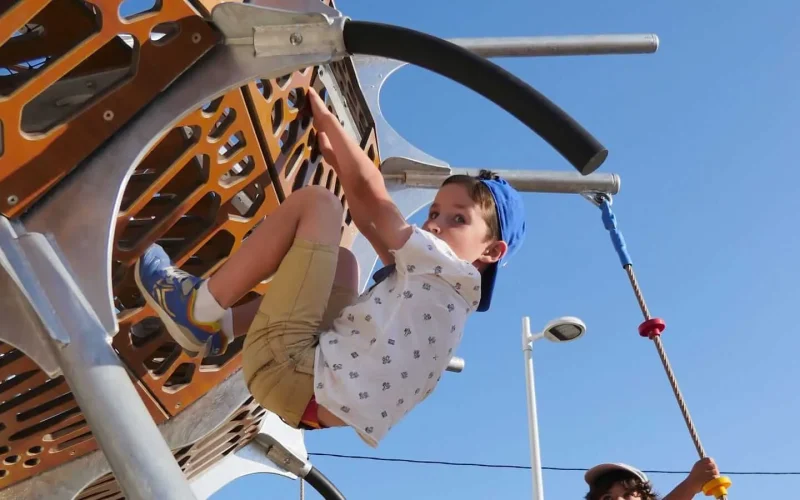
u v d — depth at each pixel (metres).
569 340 8.49
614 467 3.23
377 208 2.34
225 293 2.23
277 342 2.19
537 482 9.74
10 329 2.04
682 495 3.24
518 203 2.60
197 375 3.05
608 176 3.74
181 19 2.22
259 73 2.29
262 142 2.61
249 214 2.80
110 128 2.21
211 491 4.18
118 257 2.40
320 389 2.15
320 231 2.22
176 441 3.08
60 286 2.06
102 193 2.18
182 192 2.54
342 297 2.54
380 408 2.17
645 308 3.53
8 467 3.24
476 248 2.45
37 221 2.14
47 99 2.58
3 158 2.10
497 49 3.96
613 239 3.69
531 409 10.09
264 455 4.47
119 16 2.14
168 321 2.27
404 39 2.22
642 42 3.94
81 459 3.34
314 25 2.26
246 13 2.24
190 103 2.27
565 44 3.95
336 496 4.66
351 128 3.23
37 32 2.48
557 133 2.12
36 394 2.87
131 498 1.86
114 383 1.98
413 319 2.23
